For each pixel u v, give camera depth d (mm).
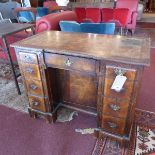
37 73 1539
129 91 1243
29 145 1565
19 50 1500
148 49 1311
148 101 2061
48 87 1610
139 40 1502
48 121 1783
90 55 1229
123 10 4152
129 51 1280
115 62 1182
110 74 1238
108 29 1903
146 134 1624
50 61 1423
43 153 1492
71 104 1858
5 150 1524
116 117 1401
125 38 1559
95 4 6773
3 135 1668
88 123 1781
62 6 4566
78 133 1669
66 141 1592
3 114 1924
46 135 1658
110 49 1323
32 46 1430
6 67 2898
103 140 1585
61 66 1405
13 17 5047
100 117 1485
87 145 1546
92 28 1917
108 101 1355
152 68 2791
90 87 1654
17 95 2230
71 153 1482
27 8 4523
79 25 1931
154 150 1467
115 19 4352
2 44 2264
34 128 1737
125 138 1460
